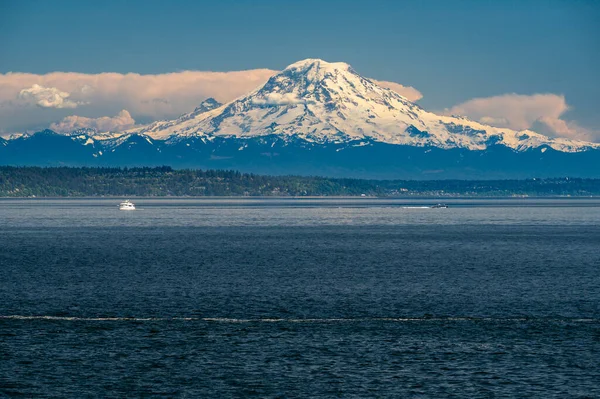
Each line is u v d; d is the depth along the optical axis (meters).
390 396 191.75
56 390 196.12
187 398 190.75
